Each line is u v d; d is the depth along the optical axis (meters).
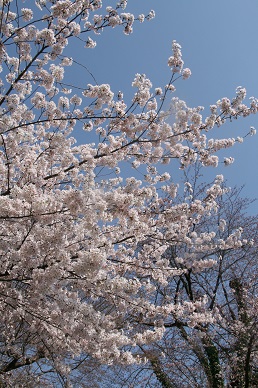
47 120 5.61
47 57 6.16
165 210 6.29
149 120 6.12
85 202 4.25
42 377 7.99
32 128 6.94
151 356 9.46
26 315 5.43
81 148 6.99
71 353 5.78
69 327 5.07
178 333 11.51
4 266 5.11
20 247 4.79
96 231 4.66
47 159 6.30
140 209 5.99
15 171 6.42
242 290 12.46
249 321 10.78
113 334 5.25
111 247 5.66
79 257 4.74
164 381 10.45
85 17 6.09
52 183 5.93
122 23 6.19
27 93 6.51
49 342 5.71
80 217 4.91
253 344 9.59
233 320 11.82
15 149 5.99
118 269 6.47
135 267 6.71
